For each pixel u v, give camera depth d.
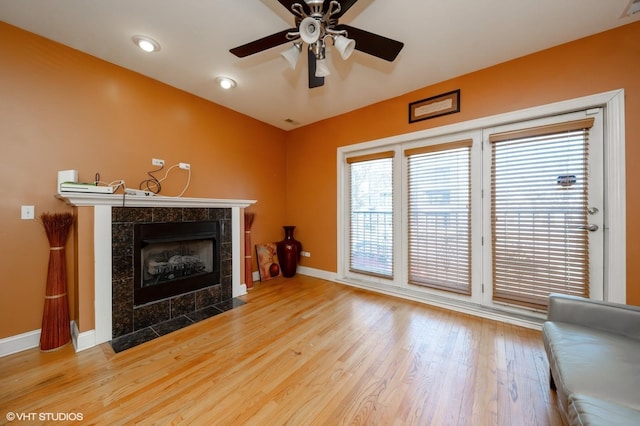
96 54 2.28
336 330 2.26
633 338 1.32
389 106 3.17
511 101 2.35
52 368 1.72
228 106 3.43
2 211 1.90
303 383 1.58
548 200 2.24
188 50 2.23
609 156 1.97
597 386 0.99
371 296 3.12
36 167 2.02
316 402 1.43
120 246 2.17
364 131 3.42
